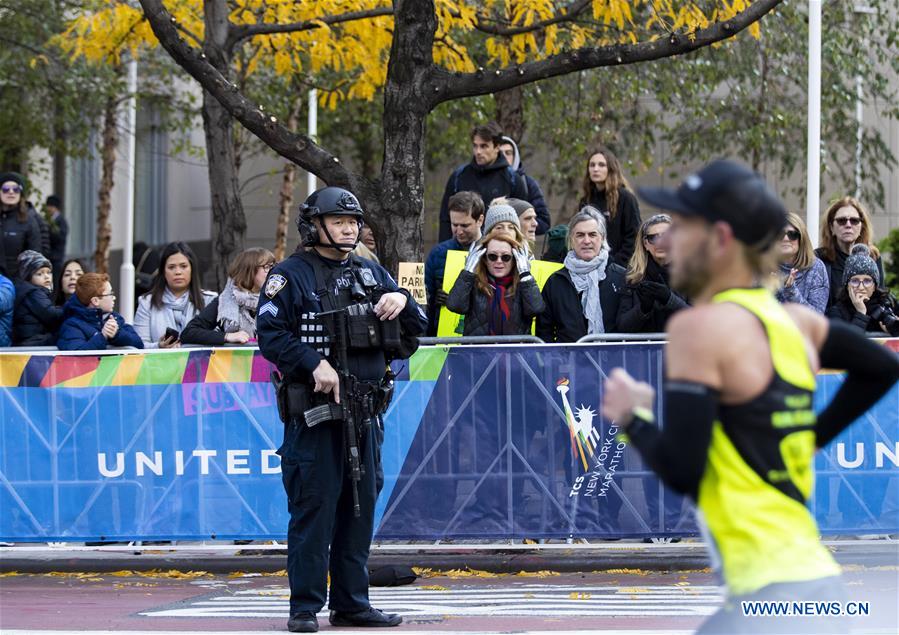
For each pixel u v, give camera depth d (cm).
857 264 2497
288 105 6006
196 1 3522
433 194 6862
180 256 2744
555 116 5803
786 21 5391
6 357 2317
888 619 1681
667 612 1889
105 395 2306
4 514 2320
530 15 3042
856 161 5912
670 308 2361
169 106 6366
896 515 2267
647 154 5884
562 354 2255
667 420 873
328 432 1733
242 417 2284
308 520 1741
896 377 965
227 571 2375
